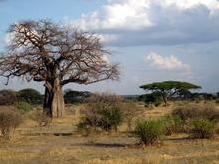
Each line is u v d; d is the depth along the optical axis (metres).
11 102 69.69
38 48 53.09
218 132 25.50
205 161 15.63
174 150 19.36
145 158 16.23
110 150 19.83
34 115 38.88
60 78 54.25
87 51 53.47
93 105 29.62
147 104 71.69
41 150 20.03
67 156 17.64
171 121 26.84
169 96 88.31
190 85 90.75
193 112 28.36
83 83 54.41
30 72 53.34
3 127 25.06
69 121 42.44
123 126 31.94
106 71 54.50
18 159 17.05
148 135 21.33
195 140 23.28
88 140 24.89
